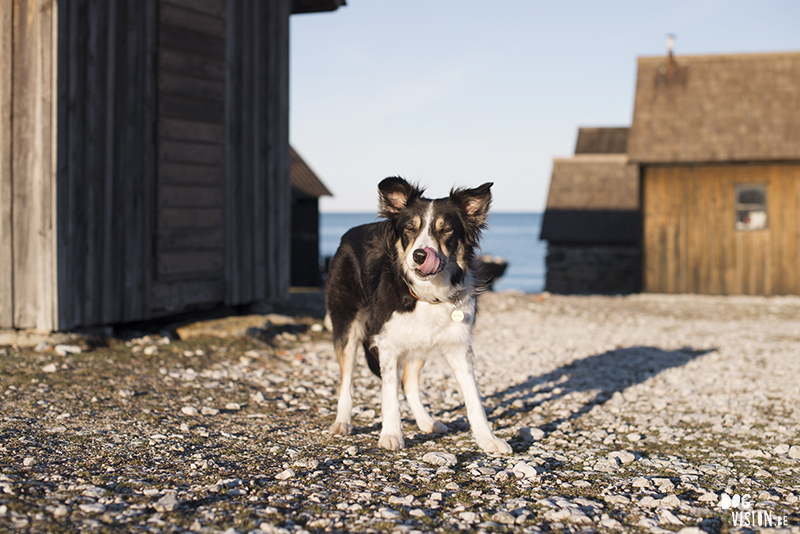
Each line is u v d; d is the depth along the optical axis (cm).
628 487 326
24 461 322
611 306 1295
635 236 1764
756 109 1662
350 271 475
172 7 744
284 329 812
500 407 517
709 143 1627
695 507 295
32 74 611
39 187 614
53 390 484
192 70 772
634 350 800
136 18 699
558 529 267
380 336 423
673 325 1071
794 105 1644
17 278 631
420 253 383
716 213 1652
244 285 864
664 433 443
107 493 285
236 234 851
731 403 532
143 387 516
